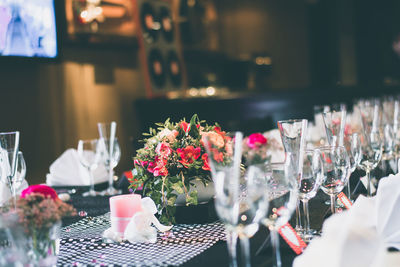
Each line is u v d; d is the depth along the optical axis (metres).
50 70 4.52
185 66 6.62
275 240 1.04
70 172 2.40
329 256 0.95
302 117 6.73
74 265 1.21
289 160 1.07
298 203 1.36
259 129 4.50
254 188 1.00
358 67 10.15
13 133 1.73
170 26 6.05
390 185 1.13
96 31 4.86
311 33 9.52
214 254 1.23
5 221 0.97
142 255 1.26
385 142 2.12
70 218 1.72
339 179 1.40
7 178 1.73
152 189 1.57
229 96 5.71
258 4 8.72
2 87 4.08
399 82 10.51
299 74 9.38
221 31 7.97
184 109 5.31
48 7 4.28
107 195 2.16
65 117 4.66
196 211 1.54
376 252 0.92
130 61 5.48
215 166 1.00
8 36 3.93
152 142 1.61
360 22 10.10
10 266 0.93
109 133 2.25
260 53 8.15
